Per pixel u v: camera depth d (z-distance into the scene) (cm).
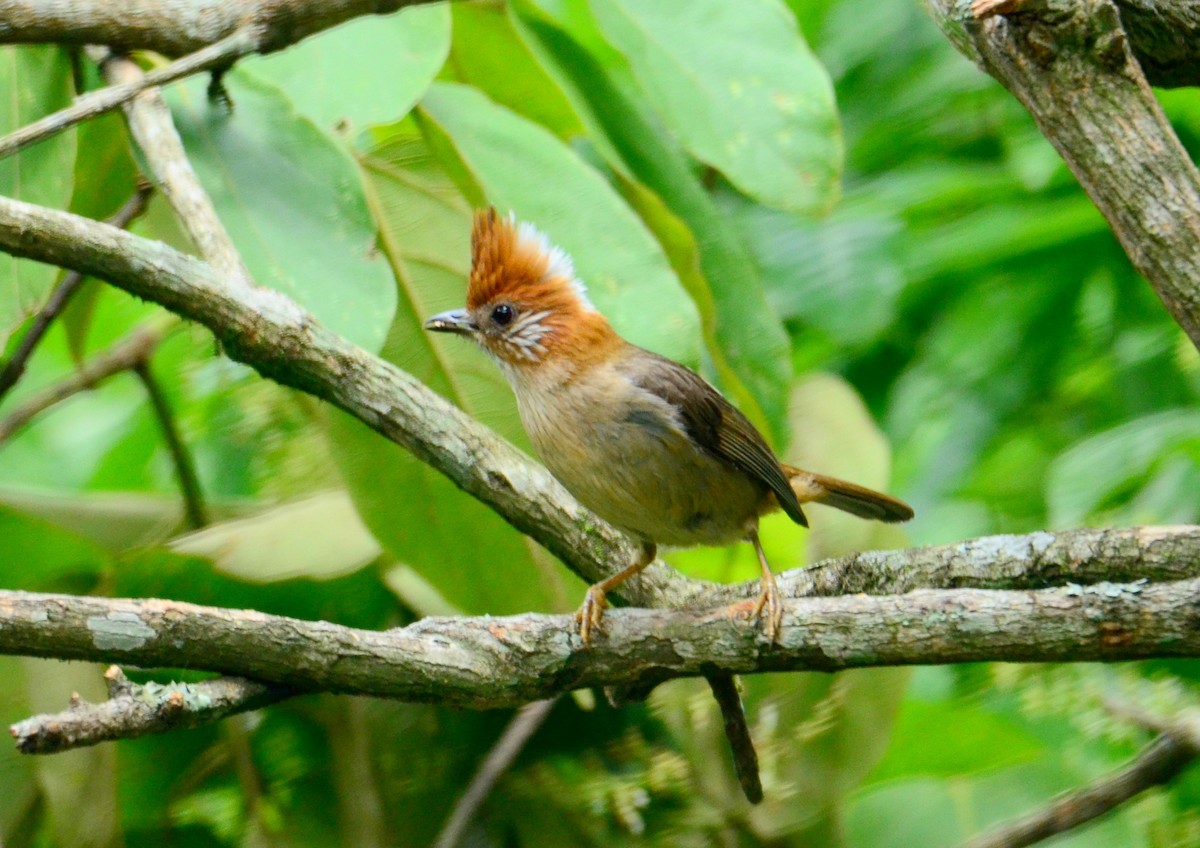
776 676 1058
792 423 1191
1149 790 978
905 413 1355
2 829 982
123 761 1052
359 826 1045
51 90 974
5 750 973
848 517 1161
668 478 880
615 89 1053
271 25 883
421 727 1070
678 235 1035
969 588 726
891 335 1395
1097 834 1055
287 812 1058
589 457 884
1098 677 1057
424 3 921
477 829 1053
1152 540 687
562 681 735
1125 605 637
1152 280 670
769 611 710
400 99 915
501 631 734
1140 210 662
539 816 1052
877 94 1470
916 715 1129
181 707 640
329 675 682
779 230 1388
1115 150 664
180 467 1123
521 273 916
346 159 915
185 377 1217
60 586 1084
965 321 1294
